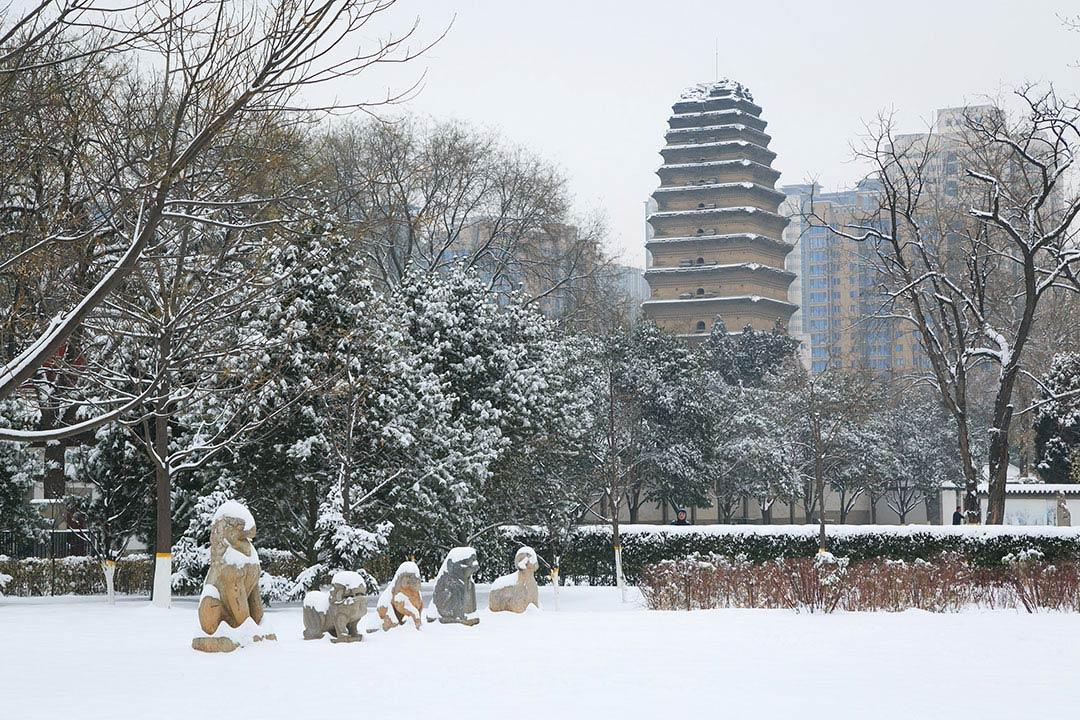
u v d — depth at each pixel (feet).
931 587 77.56
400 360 101.50
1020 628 60.29
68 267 57.47
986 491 172.04
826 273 497.87
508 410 118.32
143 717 35.47
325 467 99.50
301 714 35.86
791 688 40.55
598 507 198.70
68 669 46.47
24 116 49.39
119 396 77.41
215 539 53.36
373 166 155.84
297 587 93.86
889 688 40.52
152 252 60.08
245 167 53.26
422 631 60.08
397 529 105.19
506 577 72.13
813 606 74.74
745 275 374.84
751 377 282.77
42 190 52.31
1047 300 205.36
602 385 152.05
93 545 110.63
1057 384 172.86
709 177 382.63
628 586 124.67
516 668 45.78
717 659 48.32
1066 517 152.56
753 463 200.54
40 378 79.15
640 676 43.52
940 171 264.72
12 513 108.68
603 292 212.64
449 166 176.55
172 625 71.26
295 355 90.43
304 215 53.98
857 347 395.55
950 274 185.47
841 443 204.54
